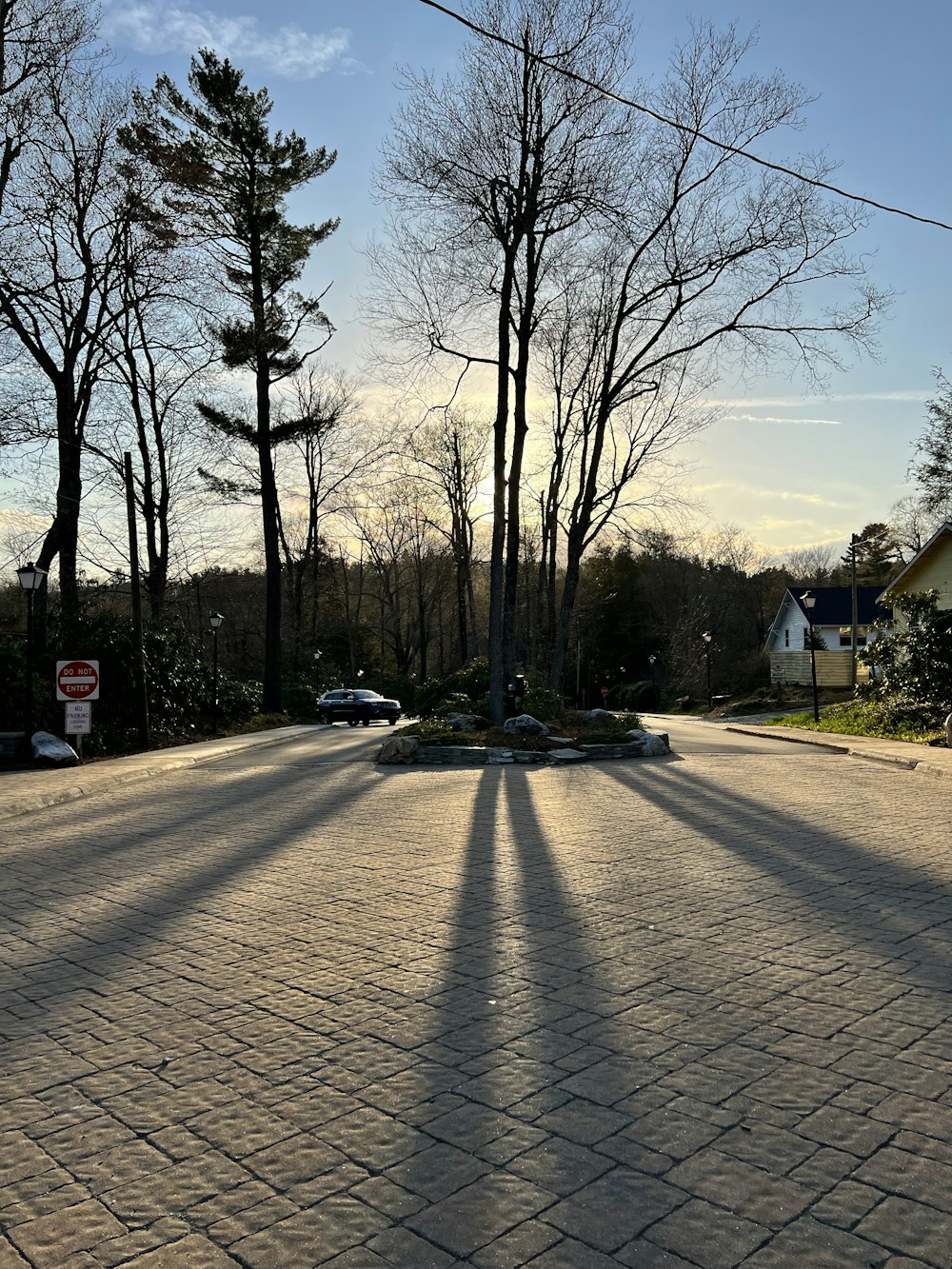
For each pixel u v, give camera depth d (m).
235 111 30.95
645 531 32.59
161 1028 4.64
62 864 9.05
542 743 19.72
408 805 12.67
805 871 8.12
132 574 22.58
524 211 22.83
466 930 6.30
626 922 6.48
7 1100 3.88
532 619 52.16
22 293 22.84
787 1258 2.74
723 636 73.06
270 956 5.80
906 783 15.02
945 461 34.62
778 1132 3.48
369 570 72.62
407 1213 2.99
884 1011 4.73
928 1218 2.93
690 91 25.12
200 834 10.62
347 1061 4.19
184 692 27.83
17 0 20.92
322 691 50.03
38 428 24.42
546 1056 4.20
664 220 26.06
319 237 33.31
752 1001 4.89
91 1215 3.01
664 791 14.03
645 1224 2.91
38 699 20.19
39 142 22.83
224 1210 3.03
